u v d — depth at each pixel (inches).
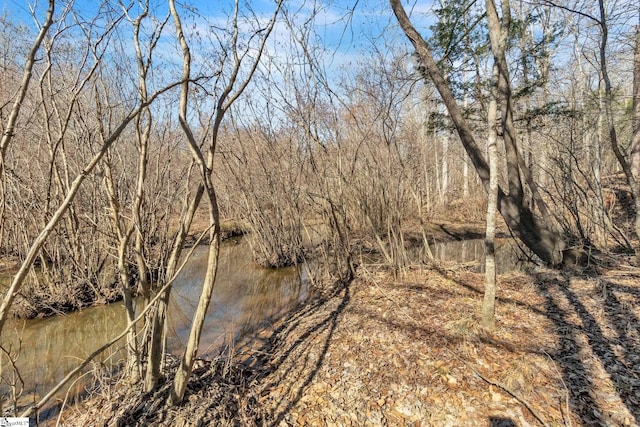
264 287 312.2
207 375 143.3
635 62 300.5
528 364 148.5
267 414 133.7
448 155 775.1
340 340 185.0
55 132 234.7
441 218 630.5
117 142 219.6
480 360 154.3
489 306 177.3
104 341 214.8
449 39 311.7
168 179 266.5
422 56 270.4
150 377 124.9
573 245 282.5
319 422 129.6
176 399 120.2
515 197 270.8
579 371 143.3
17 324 235.5
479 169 276.7
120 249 124.1
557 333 174.2
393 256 292.8
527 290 236.8
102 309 254.4
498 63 163.5
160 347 125.3
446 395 136.3
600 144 325.1
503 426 120.1
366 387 145.7
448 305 216.4
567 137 336.2
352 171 310.0
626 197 456.4
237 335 213.9
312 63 270.5
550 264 276.2
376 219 342.6
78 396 150.5
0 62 206.2
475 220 607.5
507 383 138.3
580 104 332.8
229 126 332.8
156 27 115.6
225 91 111.0
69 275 258.7
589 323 179.9
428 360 157.2
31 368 182.1
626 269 251.0
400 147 394.6
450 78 358.6
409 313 208.5
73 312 251.1
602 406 124.6
